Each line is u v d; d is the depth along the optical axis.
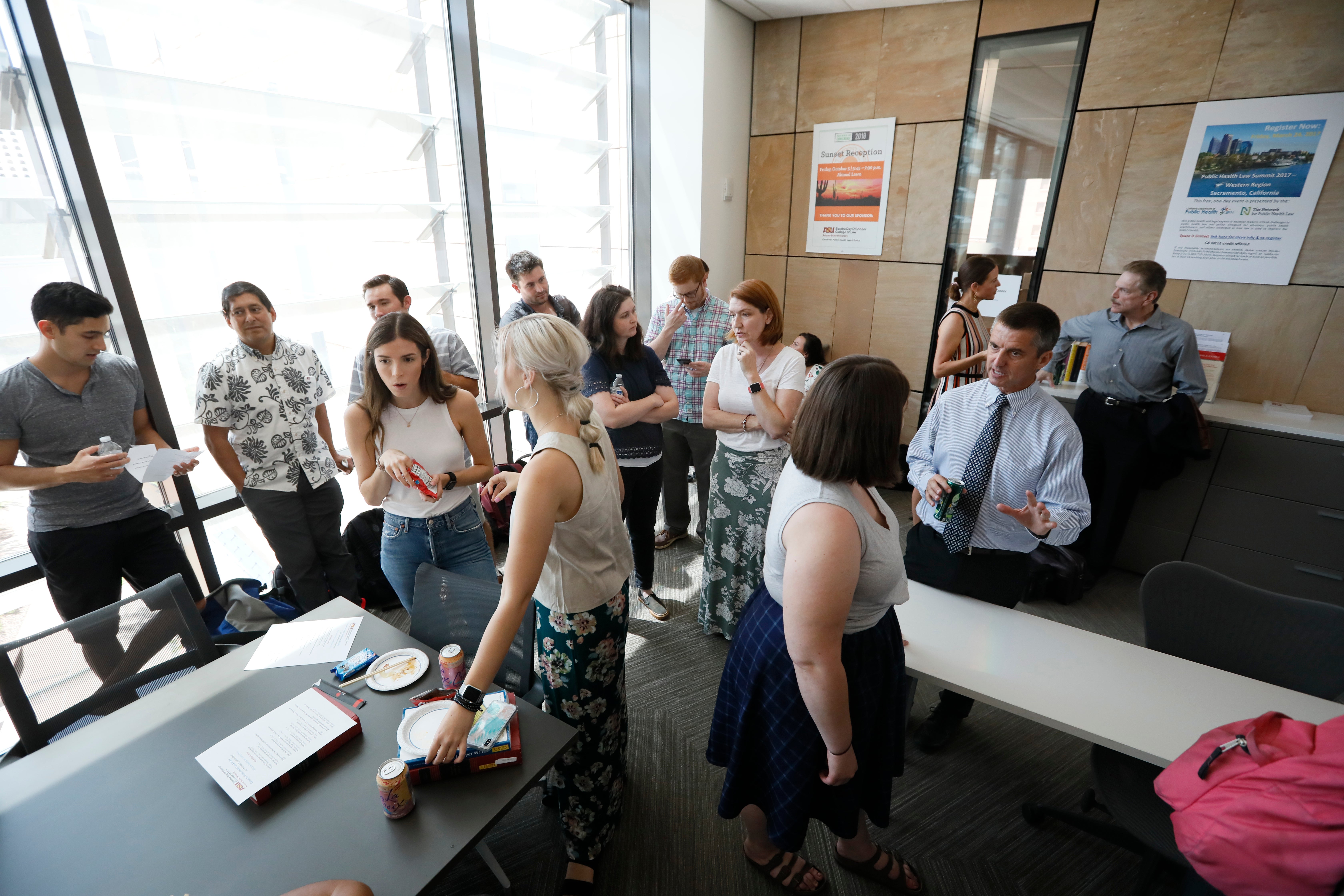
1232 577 2.92
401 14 2.62
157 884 0.91
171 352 2.25
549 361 1.18
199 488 2.43
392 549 1.99
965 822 1.78
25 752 1.29
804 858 1.68
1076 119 3.23
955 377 3.02
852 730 1.17
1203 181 2.97
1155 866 1.40
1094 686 1.38
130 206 2.06
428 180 2.92
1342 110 2.62
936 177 3.70
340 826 1.01
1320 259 2.77
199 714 1.25
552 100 3.40
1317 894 0.91
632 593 2.95
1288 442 2.67
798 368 2.18
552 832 1.73
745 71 4.06
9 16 1.74
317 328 2.70
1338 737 0.99
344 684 1.33
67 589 1.93
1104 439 2.92
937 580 1.79
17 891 0.90
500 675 1.52
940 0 3.42
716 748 1.44
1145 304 2.71
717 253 4.28
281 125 2.38
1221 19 2.79
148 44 2.01
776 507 1.14
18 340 1.92
